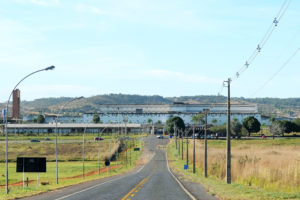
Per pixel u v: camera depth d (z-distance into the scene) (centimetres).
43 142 19700
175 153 16412
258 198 2544
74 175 9519
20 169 4572
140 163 13725
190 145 18200
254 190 3133
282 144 16625
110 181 5209
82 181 5491
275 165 5412
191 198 2708
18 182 7706
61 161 14975
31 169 4547
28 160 4562
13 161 14838
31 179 8356
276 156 8006
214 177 5909
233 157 8344
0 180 8250
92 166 12494
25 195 3114
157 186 4019
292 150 12038
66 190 3678
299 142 17450
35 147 18012
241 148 14425
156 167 11694
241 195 2752
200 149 14888
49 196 2998
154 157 15812
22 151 17125
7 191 3375
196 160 10562
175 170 9656
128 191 3359
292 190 3356
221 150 13238
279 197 2597
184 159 13488
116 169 11012
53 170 11038
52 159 15450
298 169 4253
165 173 8212
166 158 15350
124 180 5419
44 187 4125
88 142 19775
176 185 4178
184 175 6994
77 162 14512
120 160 15312
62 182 5775
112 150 17125
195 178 5678
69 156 16175
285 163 5628
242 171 5303
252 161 5997
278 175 4138
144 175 7294
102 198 2731
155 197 2775
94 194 3089
